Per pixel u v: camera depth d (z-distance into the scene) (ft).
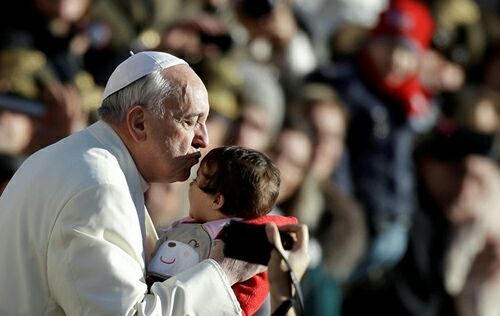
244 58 81.35
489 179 87.76
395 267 84.43
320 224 79.46
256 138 76.69
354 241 79.82
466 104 91.40
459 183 86.74
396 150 85.92
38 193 45.16
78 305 43.62
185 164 46.16
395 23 89.35
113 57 78.33
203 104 46.06
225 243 45.44
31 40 73.67
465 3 104.06
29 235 45.03
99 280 43.57
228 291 44.47
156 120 45.52
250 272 45.70
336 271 79.36
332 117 81.56
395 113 86.89
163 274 45.57
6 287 45.34
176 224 47.57
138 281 44.11
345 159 83.46
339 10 97.50
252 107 76.59
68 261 43.86
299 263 47.42
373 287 83.25
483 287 86.94
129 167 45.88
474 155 87.61
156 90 45.52
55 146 46.52
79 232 43.98
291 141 77.82
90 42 77.41
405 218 84.94
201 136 46.39
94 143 45.98
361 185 83.66
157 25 84.38
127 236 44.60
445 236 86.12
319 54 95.40
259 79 78.02
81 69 76.54
